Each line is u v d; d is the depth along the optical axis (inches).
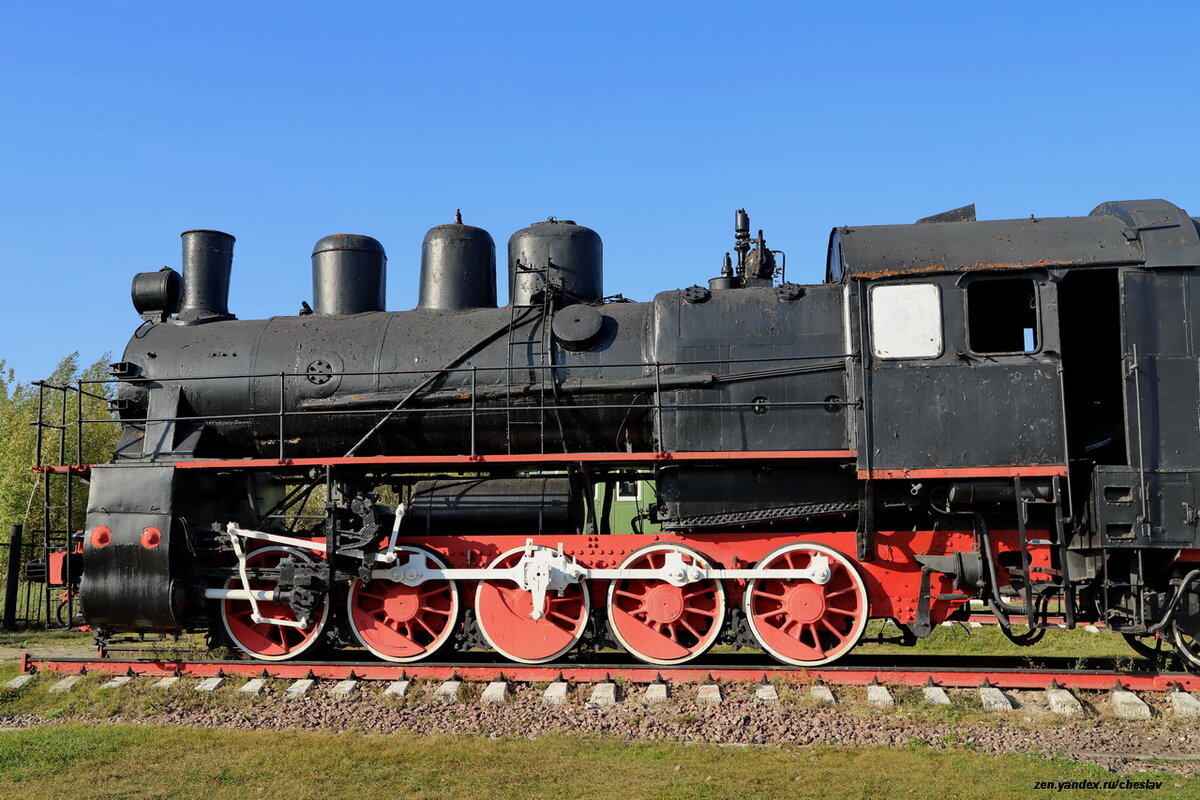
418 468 454.6
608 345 445.1
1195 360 384.5
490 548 437.4
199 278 511.8
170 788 288.5
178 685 410.3
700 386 425.1
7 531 902.4
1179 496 378.9
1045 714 363.3
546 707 376.8
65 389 476.1
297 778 297.3
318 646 445.4
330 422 465.4
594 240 496.4
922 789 282.7
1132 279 389.7
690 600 426.3
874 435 396.2
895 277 402.6
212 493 465.1
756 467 419.5
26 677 429.4
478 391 446.6
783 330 426.9
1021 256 395.9
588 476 459.8
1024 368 392.8
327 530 429.4
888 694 377.1
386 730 353.7
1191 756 319.0
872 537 406.0
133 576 433.4
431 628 445.4
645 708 373.7
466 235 499.5
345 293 502.6
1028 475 386.3
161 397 470.0
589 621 431.2
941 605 416.8
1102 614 400.5
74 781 296.0
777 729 346.3
